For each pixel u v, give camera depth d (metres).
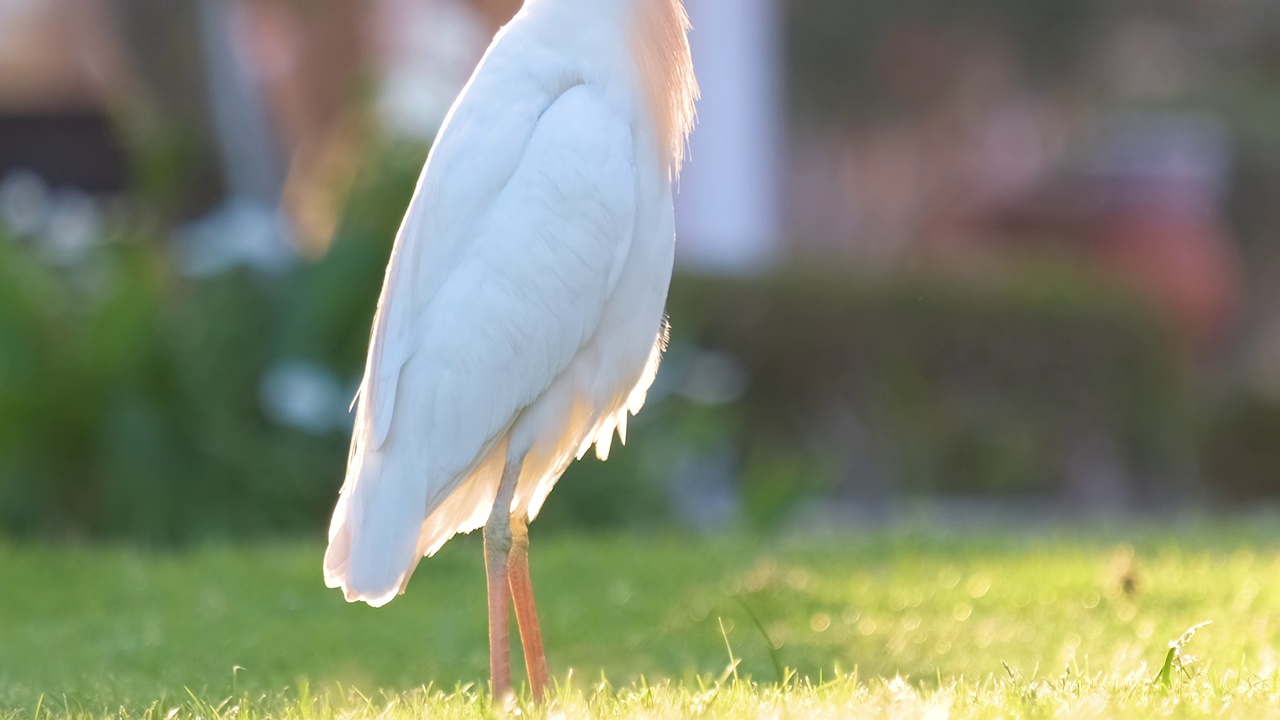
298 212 18.95
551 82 6.31
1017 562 10.60
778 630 8.62
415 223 6.31
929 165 36.34
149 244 15.20
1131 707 5.42
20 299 13.60
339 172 16.45
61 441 13.66
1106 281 19.02
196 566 11.20
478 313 6.16
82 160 23.09
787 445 17.78
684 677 7.36
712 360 16.20
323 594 10.33
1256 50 37.56
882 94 35.47
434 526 6.54
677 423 15.06
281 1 19.72
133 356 13.70
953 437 17.94
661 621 9.09
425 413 6.17
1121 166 27.66
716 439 15.17
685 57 6.60
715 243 19.72
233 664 8.08
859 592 9.66
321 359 14.38
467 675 7.96
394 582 6.07
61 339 13.75
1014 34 35.47
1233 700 5.58
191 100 20.81
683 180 19.69
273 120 20.48
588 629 9.02
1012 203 29.91
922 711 5.45
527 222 6.18
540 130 6.25
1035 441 18.11
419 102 15.60
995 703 5.63
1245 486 21.84
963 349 17.95
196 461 13.86
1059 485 18.19
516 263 6.17
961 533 12.88
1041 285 18.52
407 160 14.70
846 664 7.63
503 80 6.34
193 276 14.95
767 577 9.66
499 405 6.23
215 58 20.48
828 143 36.16
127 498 13.50
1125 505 18.39
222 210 20.02
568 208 6.20
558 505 14.23
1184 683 5.94
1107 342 18.20
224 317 14.63
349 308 14.36
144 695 7.08
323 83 19.77
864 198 36.47
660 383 15.16
